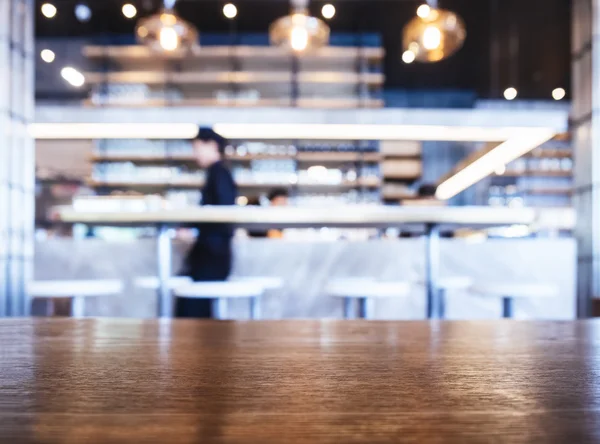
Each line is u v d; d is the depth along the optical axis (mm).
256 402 197
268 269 3043
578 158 4324
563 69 7059
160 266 2291
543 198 7617
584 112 4242
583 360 291
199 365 274
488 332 417
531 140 4035
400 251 3051
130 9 5086
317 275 3047
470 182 6102
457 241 3133
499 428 165
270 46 6496
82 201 2953
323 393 212
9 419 172
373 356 302
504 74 7324
